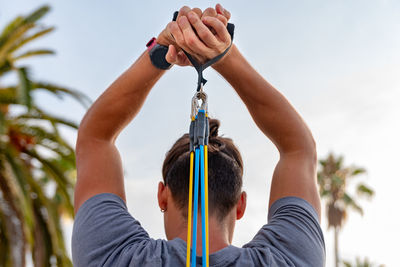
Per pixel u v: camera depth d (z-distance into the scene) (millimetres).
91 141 1489
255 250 1274
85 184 1432
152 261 1216
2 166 12047
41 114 12180
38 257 12742
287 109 1521
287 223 1346
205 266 1122
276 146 1564
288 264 1266
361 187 34906
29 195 11617
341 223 34750
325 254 1378
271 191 1523
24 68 10633
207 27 1245
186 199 1354
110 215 1330
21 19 12023
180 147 1459
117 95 1463
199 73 1281
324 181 35500
